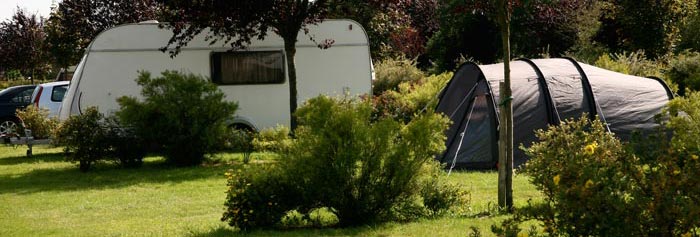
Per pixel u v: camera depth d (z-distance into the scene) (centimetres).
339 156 912
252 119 2034
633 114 1495
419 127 943
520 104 1482
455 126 1554
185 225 995
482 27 3253
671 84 1980
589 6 3128
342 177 916
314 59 2031
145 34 1983
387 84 2592
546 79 1517
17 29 4309
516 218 621
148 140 1691
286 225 954
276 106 2041
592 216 559
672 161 574
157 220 1052
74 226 1023
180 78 1695
